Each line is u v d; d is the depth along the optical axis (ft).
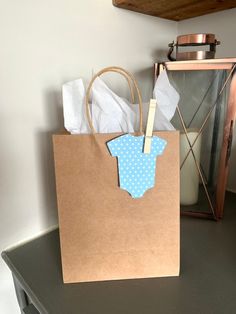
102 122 1.69
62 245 1.73
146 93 2.89
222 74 2.23
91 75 2.38
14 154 2.08
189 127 2.50
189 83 2.37
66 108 1.71
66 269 1.76
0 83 1.89
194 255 2.05
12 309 2.43
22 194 2.21
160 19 2.81
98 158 1.62
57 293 1.72
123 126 1.70
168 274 1.82
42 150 2.23
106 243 1.73
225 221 2.50
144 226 1.73
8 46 1.87
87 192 1.66
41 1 1.96
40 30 2.00
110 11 2.38
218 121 2.37
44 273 1.92
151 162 1.63
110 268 1.77
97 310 1.59
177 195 1.70
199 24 2.81
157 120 1.74
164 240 1.76
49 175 2.33
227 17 2.58
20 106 2.03
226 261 1.98
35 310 2.11
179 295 1.68
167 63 2.28
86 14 2.23
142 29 2.68
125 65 2.63
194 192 2.61
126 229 1.72
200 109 2.44
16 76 1.96
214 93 2.34
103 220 1.70
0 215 2.11
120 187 1.65
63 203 1.66
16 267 2.00
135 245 1.75
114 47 2.50
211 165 2.51
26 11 1.90
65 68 2.21
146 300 1.65
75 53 2.24
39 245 2.27
